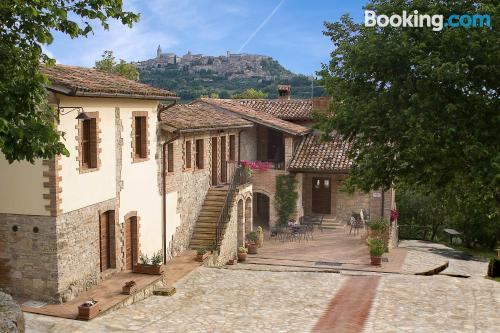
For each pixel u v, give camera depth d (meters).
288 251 22.94
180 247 20.81
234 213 22.70
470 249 31.88
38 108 10.28
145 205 17.97
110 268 16.06
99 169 15.08
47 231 13.14
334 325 12.04
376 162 14.41
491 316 12.55
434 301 14.15
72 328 11.38
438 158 13.80
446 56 12.74
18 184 13.22
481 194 15.70
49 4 9.19
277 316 12.91
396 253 23.55
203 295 15.17
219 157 25.16
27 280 13.34
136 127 17.73
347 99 14.90
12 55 9.23
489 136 12.71
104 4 9.92
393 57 13.33
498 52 12.02
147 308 13.57
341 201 27.72
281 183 27.12
